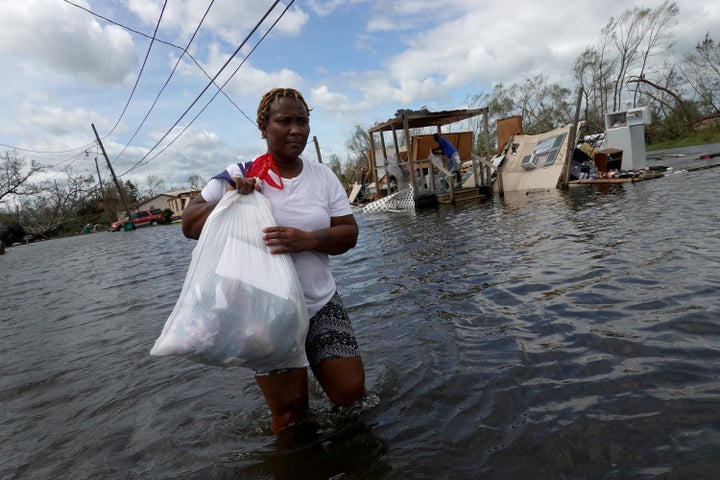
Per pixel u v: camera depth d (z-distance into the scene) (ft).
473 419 8.04
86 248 78.43
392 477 6.81
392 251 26.14
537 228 25.67
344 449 7.69
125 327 18.07
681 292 12.41
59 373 13.65
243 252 6.98
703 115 128.67
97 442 9.21
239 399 10.35
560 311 12.42
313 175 8.14
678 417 7.23
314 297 8.04
